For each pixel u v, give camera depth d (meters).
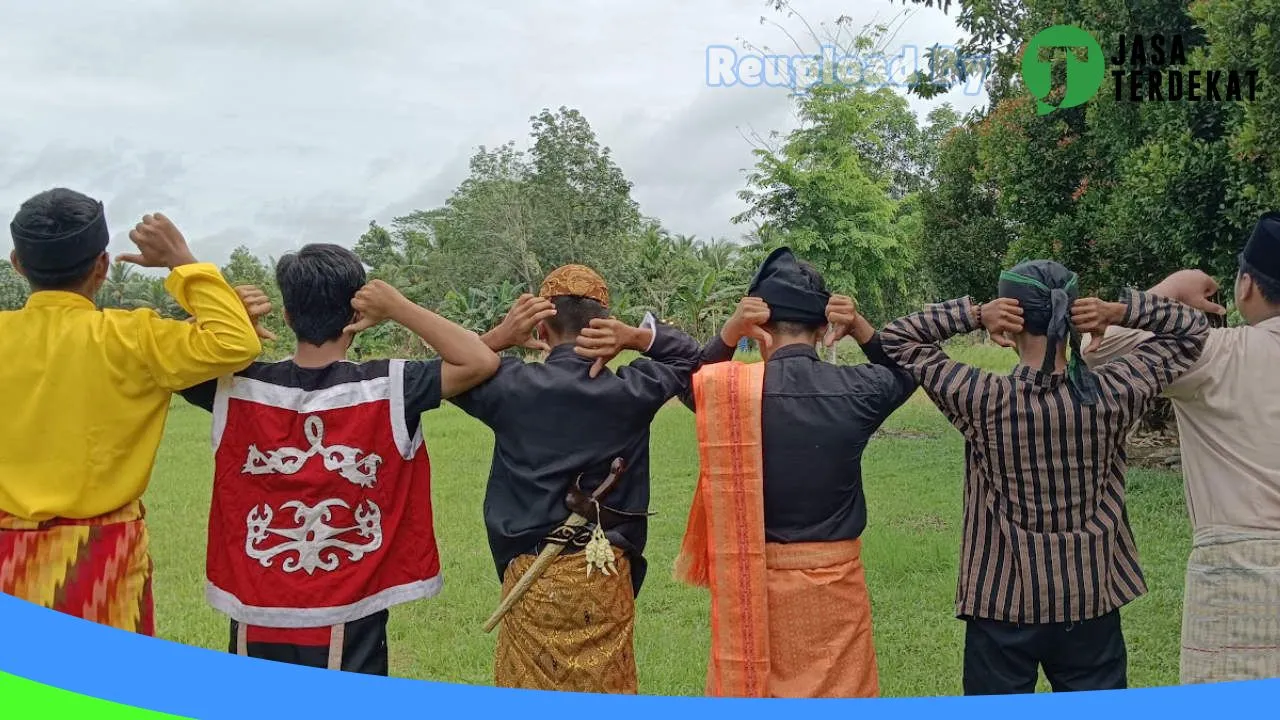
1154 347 2.39
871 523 6.05
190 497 7.43
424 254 37.12
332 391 2.27
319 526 2.24
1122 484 2.45
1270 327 2.43
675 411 11.25
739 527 2.37
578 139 36.47
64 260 2.18
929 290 11.20
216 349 2.16
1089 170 8.23
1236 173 6.49
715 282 24.53
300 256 2.29
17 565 2.16
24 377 2.16
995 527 2.41
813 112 16.17
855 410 2.38
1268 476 2.34
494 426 2.40
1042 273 2.35
